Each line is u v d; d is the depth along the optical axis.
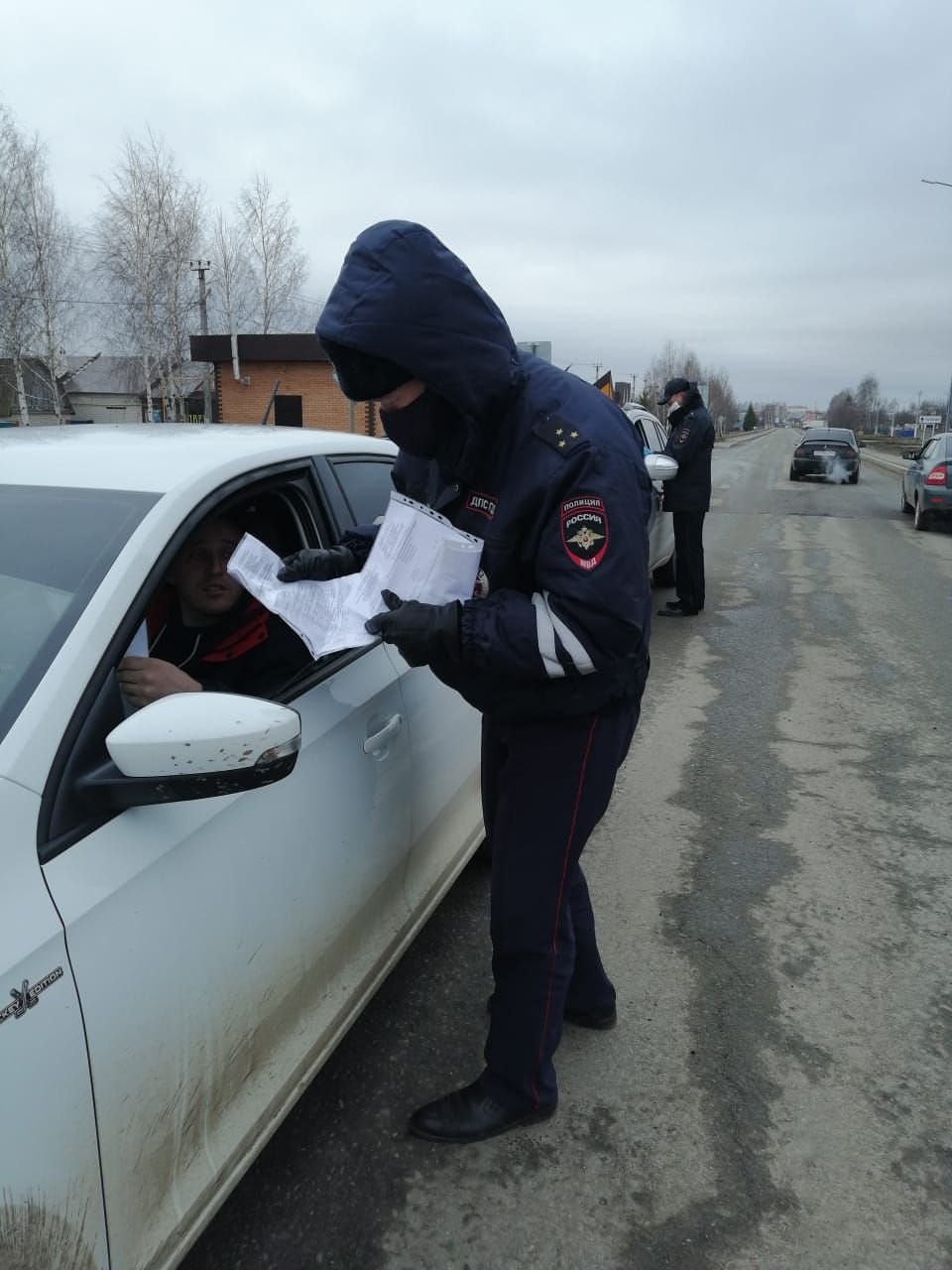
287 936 1.70
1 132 26.78
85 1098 1.20
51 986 1.15
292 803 1.72
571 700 1.74
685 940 2.86
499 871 1.91
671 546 8.33
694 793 3.94
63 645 1.37
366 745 2.01
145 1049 1.32
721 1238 1.84
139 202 29.30
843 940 2.87
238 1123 1.60
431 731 2.40
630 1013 2.52
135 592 1.48
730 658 6.14
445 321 1.48
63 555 1.52
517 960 1.95
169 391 31.44
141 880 1.33
